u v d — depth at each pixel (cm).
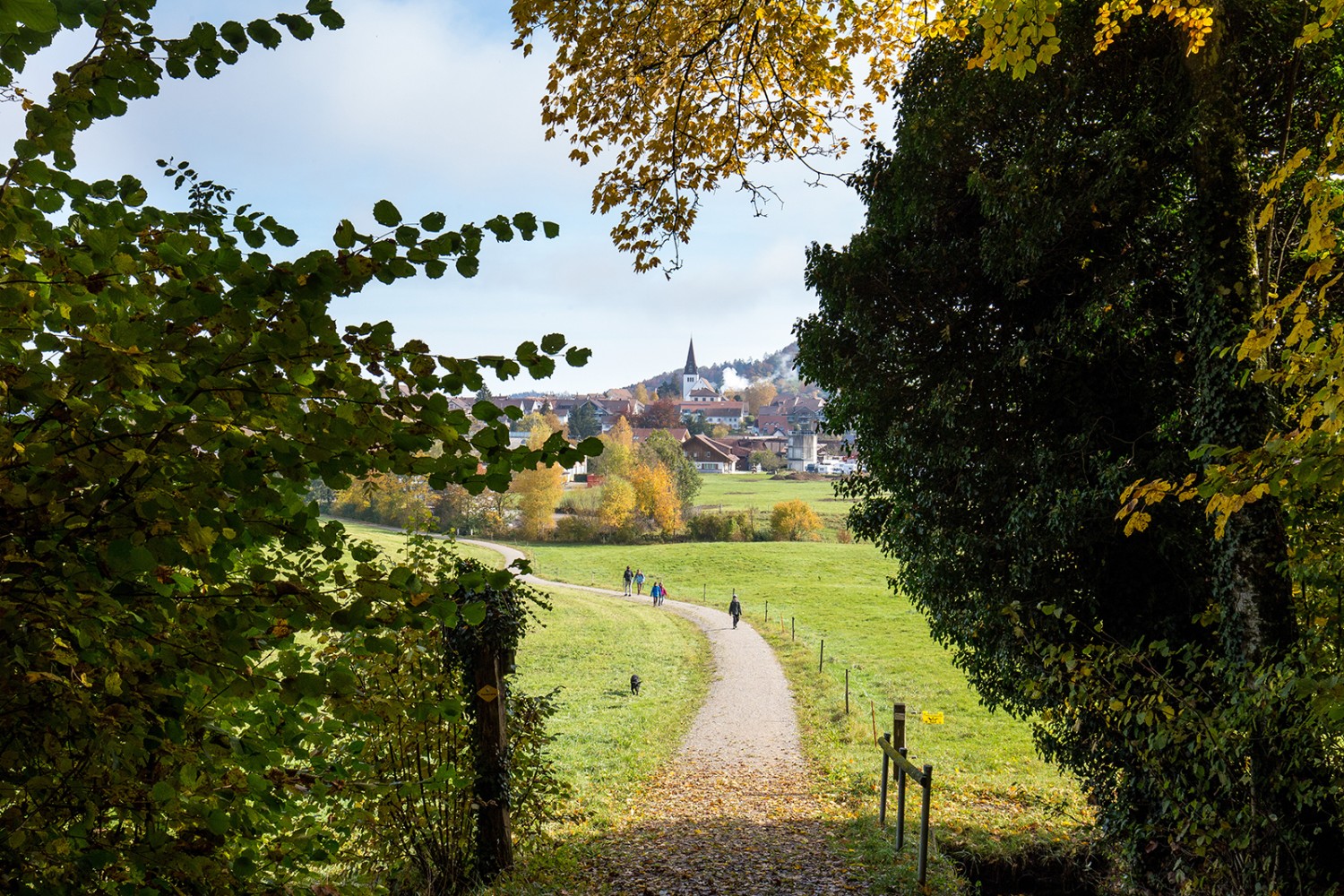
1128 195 814
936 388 955
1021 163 877
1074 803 1244
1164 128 812
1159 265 884
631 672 2756
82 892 244
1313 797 521
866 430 1055
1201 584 823
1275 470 424
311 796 317
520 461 260
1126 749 788
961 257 984
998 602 911
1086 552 866
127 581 245
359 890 327
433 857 796
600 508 7712
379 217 240
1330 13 445
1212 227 736
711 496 10869
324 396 242
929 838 1044
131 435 231
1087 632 868
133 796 259
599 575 5747
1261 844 563
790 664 2791
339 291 242
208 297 226
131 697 244
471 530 7719
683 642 3353
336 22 249
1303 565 562
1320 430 400
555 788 948
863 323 1004
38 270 238
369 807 377
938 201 994
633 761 1598
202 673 253
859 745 1708
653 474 7844
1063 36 866
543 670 2819
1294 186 785
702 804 1309
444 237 243
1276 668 526
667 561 6156
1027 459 906
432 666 529
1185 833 624
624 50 872
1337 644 543
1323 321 723
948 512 983
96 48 240
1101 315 840
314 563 303
